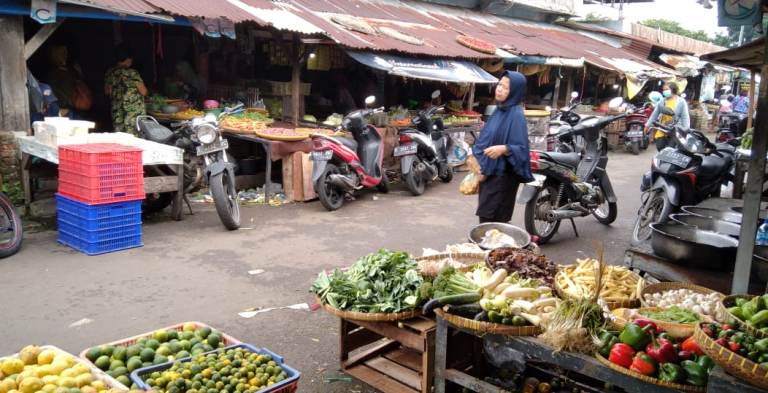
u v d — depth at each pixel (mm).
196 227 6703
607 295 3547
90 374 2633
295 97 9602
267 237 6434
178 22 7574
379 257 3656
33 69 9273
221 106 9555
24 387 2459
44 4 6199
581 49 17219
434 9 15250
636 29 23281
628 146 15750
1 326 4004
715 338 2416
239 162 8883
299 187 8203
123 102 8461
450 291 3148
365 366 3645
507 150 4773
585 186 6898
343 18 10531
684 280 4246
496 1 16953
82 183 5500
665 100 11672
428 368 3229
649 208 6523
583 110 17266
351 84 12750
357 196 8844
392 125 10344
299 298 4742
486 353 3568
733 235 4742
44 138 6359
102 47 10164
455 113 12438
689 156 6266
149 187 6594
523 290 3150
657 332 2779
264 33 10172
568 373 3436
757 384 2205
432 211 8094
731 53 6949
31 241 5902
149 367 2781
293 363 3707
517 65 14742
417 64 10391
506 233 4645
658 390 2492
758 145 3502
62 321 4125
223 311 4422
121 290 4723
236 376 2752
